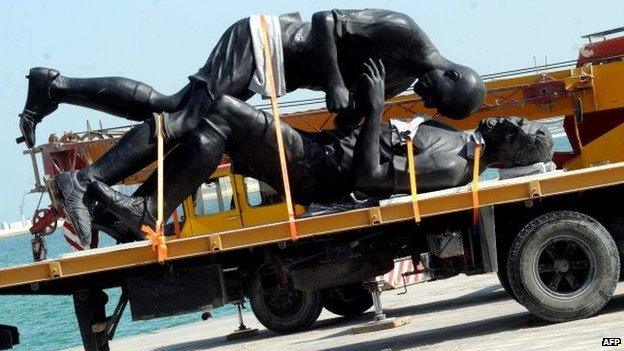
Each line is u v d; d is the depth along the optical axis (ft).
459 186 40.78
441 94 41.04
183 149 38.83
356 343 48.06
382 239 40.91
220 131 38.63
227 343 65.31
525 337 38.04
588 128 65.26
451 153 40.50
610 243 39.81
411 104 64.18
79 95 40.81
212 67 40.01
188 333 78.28
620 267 41.39
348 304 65.36
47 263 36.47
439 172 40.16
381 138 40.34
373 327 53.47
